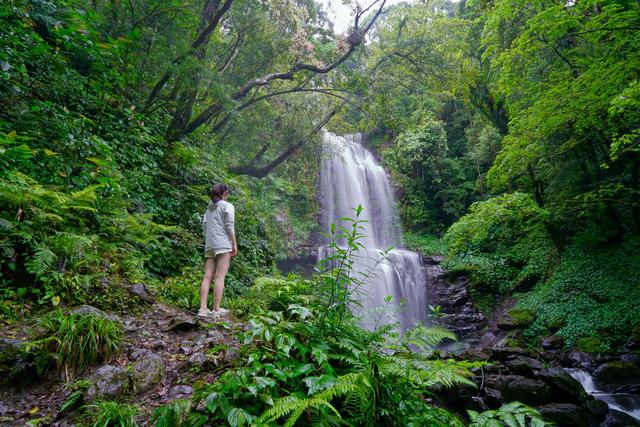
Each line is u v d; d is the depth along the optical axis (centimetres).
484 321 1616
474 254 1886
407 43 1375
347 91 1284
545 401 634
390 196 2494
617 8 767
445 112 2738
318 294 364
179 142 833
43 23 619
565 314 1273
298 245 1912
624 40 829
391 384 240
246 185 1323
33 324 290
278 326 271
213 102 1045
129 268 460
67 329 267
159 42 776
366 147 2923
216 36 1072
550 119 1048
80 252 390
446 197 2417
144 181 663
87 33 571
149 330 344
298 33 1142
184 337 345
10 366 236
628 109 910
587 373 966
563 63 1195
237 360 283
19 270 342
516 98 1448
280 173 2012
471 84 1547
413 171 2606
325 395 183
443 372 230
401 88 1504
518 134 1295
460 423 241
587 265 1371
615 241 1373
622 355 981
